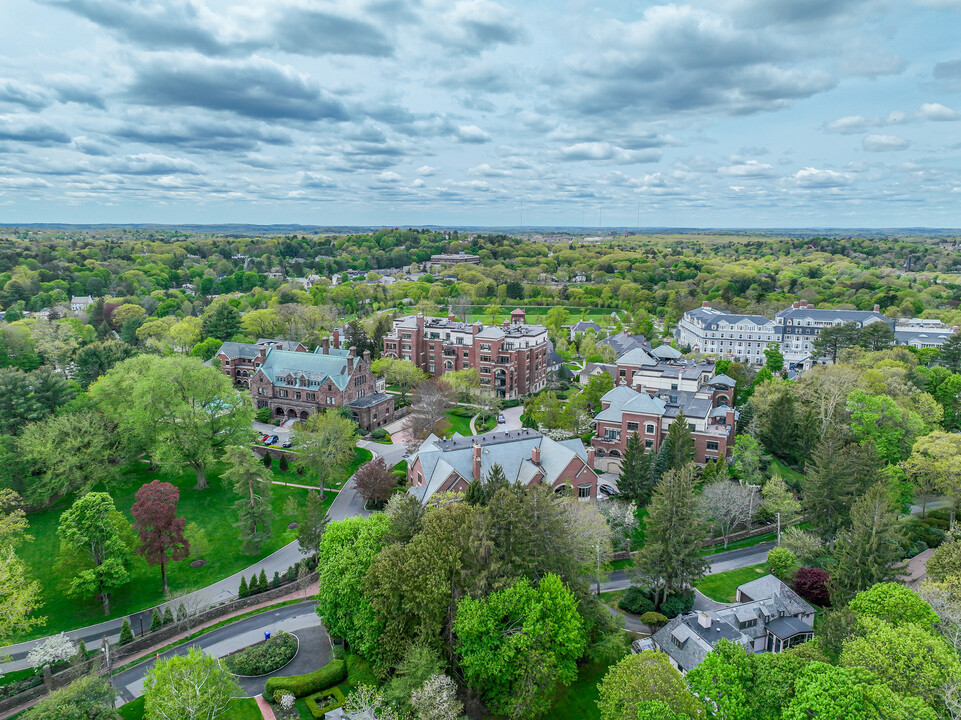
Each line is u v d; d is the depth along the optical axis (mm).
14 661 68312
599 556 78438
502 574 62875
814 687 43500
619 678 51406
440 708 53312
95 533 78438
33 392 112125
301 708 61312
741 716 45969
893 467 101688
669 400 126312
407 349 177000
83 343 189000
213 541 94375
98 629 74625
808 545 86625
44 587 81500
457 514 67750
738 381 155500
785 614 74500
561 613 60156
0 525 76875
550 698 62906
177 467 105938
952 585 64188
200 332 197375
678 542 77188
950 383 138625
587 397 144375
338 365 143750
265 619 77625
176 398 108188
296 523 98000
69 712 49938
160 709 50469
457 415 151375
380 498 102312
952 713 43031
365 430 140125
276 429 140125
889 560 72188
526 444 100812
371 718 54281
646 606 78562
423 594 60594
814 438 116688
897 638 48562
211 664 55125
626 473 104375
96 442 100375
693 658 64250
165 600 80562
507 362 166625
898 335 195250
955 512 99188
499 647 58500
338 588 67250
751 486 101188
